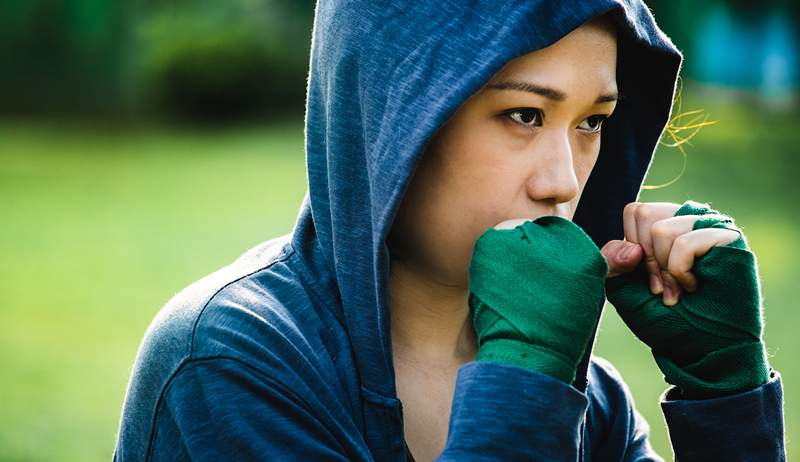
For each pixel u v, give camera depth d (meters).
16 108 18.72
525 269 1.14
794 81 23.56
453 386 1.34
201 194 11.55
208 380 1.15
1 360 5.69
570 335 1.12
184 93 19.47
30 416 4.78
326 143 1.30
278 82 19.97
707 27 23.53
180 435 1.15
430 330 1.33
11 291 7.29
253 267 1.30
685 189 11.16
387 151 1.18
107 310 6.79
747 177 12.21
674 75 1.46
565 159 1.20
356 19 1.23
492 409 1.08
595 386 1.50
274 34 20.52
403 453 1.23
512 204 1.21
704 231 1.31
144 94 19.56
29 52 18.80
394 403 1.22
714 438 1.33
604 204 1.55
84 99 19.19
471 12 1.17
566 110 1.20
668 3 21.92
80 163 14.18
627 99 1.50
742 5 23.47
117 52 19.44
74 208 10.72
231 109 19.70
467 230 1.23
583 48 1.20
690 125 1.58
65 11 18.92
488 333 1.13
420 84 1.17
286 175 13.03
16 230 9.57
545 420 1.08
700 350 1.33
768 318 6.21
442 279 1.28
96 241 9.07
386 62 1.20
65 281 7.59
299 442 1.13
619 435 1.48
